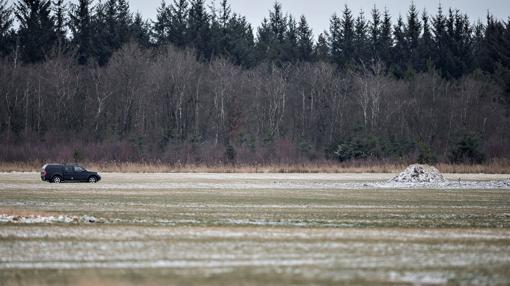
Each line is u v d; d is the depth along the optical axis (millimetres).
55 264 75938
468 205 158250
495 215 135875
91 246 87812
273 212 136875
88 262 77062
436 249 87000
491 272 71875
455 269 73375
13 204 148625
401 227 112688
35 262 77062
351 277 68875
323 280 67438
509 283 66500
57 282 66812
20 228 104875
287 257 80312
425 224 118125
